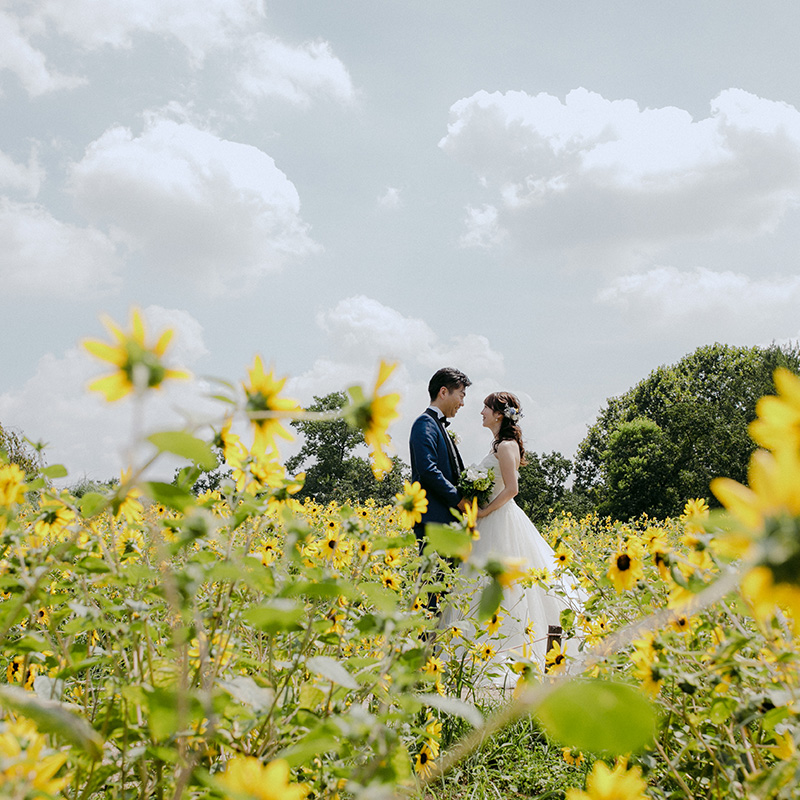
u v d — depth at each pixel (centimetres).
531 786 226
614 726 53
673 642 159
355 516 179
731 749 144
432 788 215
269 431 109
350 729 100
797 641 129
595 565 250
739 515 50
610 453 4109
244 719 131
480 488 460
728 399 4212
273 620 108
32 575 140
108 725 121
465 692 279
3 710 111
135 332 84
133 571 133
